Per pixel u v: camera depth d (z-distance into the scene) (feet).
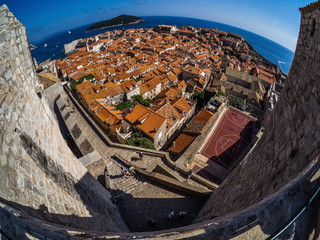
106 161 58.34
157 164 54.80
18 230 10.07
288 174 15.92
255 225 10.37
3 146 13.73
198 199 41.73
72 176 25.81
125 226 34.65
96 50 435.53
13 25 15.83
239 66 303.07
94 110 119.65
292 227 10.19
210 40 471.21
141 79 229.86
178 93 170.50
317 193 10.73
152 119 103.76
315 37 18.19
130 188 45.06
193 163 89.76
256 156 26.61
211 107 130.21
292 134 18.93
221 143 102.63
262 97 186.29
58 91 96.07
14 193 13.35
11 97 15.61
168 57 317.83
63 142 27.91
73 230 13.41
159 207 40.19
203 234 10.45
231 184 29.30
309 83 18.35
